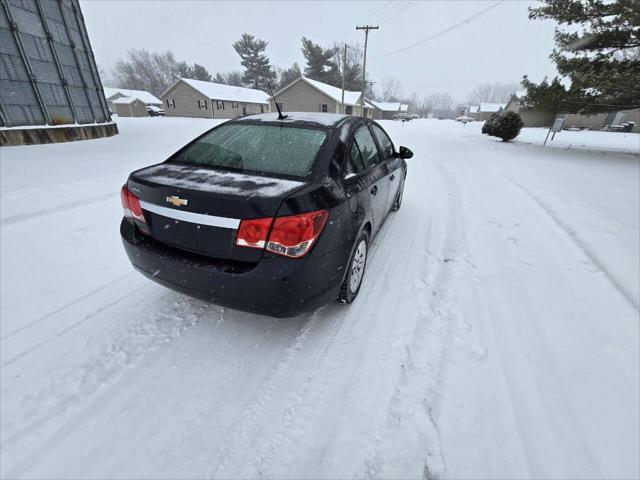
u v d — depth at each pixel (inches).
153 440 56.5
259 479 51.3
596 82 410.6
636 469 52.8
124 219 83.1
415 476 52.0
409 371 71.4
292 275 63.7
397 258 122.3
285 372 70.5
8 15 326.6
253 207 61.9
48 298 92.8
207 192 64.9
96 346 76.2
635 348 78.7
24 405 61.7
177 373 69.6
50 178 209.2
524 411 62.6
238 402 63.6
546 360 74.9
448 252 128.1
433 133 861.8
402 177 166.9
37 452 54.0
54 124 384.5
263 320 86.4
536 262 120.0
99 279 103.4
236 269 65.7
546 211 177.2
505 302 96.0
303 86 1229.7
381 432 58.5
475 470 52.8
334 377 69.6
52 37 373.4
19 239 127.1
